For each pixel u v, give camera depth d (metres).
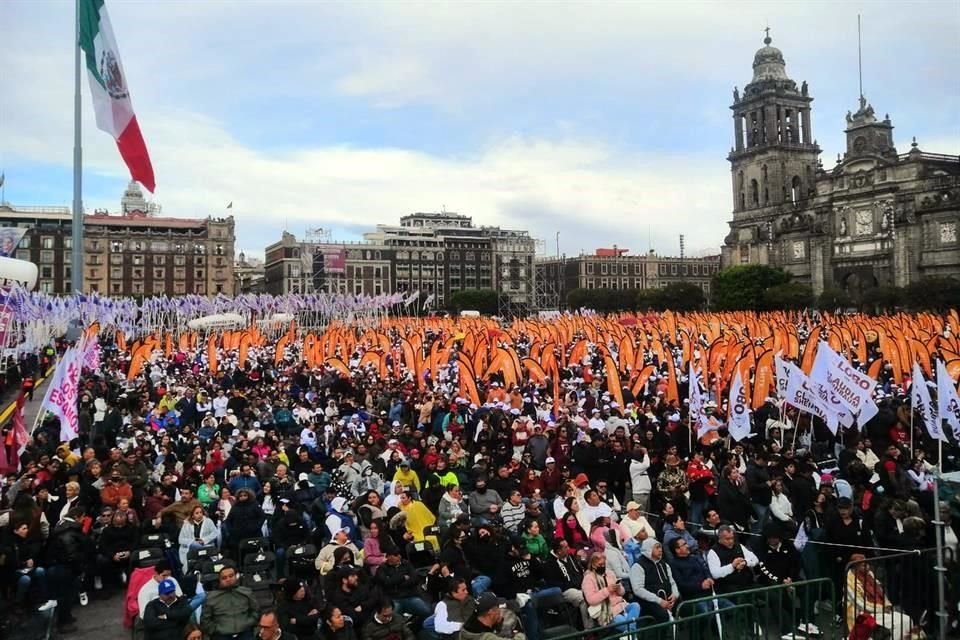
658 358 45.06
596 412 27.02
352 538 16.33
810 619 13.78
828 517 15.41
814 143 185.00
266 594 15.91
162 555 15.39
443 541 15.64
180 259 185.12
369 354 42.06
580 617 14.04
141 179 30.72
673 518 14.78
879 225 151.88
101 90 30.44
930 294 120.44
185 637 11.48
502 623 12.21
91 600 16.25
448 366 43.38
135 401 30.84
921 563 13.33
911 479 19.08
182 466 19.97
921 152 149.25
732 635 12.75
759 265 154.38
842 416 21.20
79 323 49.41
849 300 139.25
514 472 19.70
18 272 43.62
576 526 15.77
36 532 14.64
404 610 14.00
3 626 12.98
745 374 29.05
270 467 20.42
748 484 17.88
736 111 190.12
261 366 46.88
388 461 22.36
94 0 30.45
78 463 18.84
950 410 19.91
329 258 179.25
